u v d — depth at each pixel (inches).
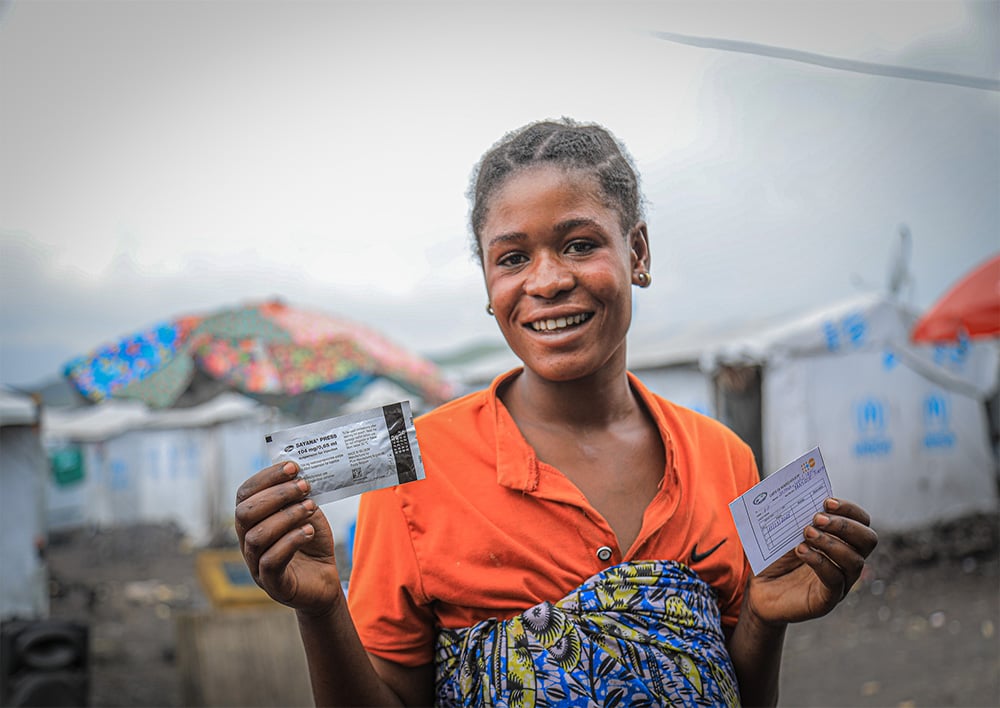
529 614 49.0
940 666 286.4
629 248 55.1
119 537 729.6
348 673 49.8
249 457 709.3
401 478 47.8
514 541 50.6
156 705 313.7
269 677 235.6
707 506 55.0
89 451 818.8
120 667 370.0
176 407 332.2
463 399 58.2
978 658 289.9
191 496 757.3
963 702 252.1
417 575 51.6
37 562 373.1
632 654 48.2
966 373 461.1
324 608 47.6
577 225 51.5
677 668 48.7
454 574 50.7
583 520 51.2
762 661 55.7
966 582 380.2
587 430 55.6
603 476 54.1
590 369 52.1
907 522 444.1
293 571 46.3
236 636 237.6
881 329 440.5
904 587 379.9
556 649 47.9
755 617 54.6
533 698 47.2
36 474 376.2
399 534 52.3
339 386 339.0
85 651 220.4
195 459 754.2
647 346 467.8
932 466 453.4
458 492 52.1
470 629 50.7
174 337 293.3
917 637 319.9
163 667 367.9
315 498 47.1
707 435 59.5
